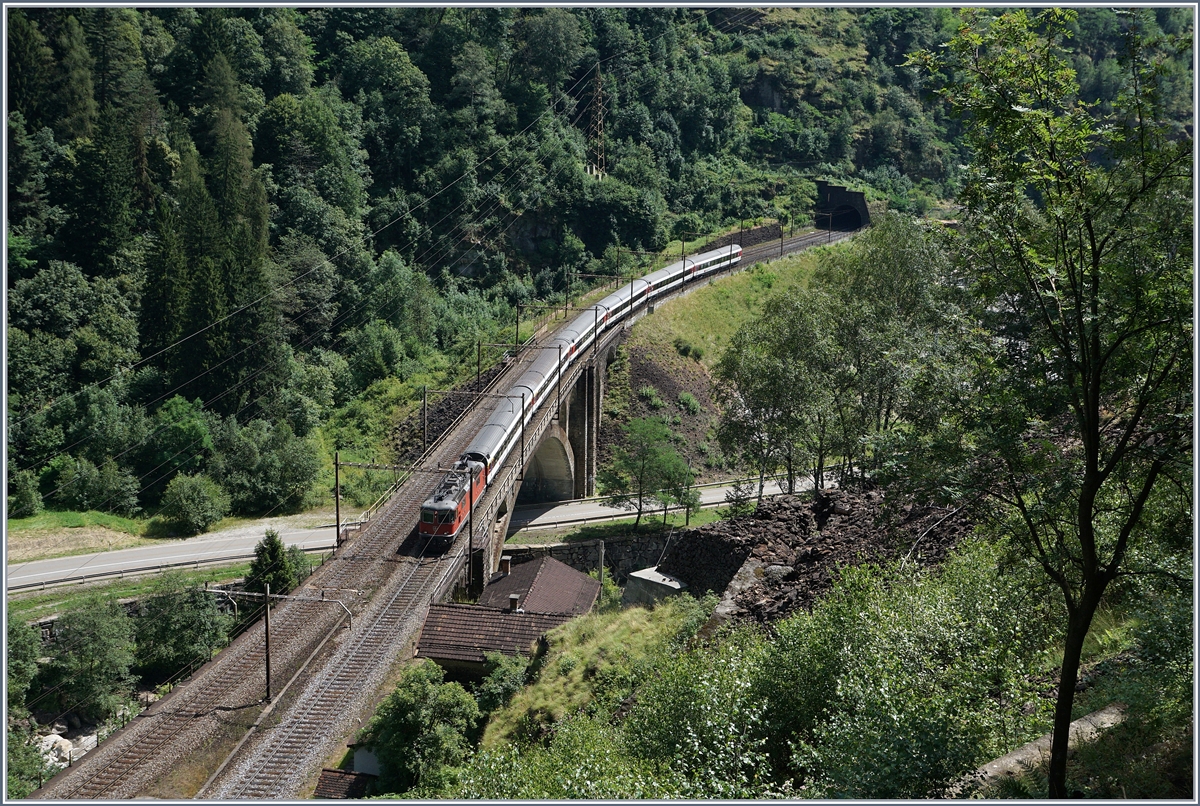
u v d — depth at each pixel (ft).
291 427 282.36
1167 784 51.85
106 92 363.97
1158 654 58.23
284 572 191.11
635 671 103.96
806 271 414.21
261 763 107.45
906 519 106.01
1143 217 55.47
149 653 181.98
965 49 57.93
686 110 529.04
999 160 58.34
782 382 181.06
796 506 134.21
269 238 353.92
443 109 450.71
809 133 553.64
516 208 431.02
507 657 123.65
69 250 316.40
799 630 79.77
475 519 179.73
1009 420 58.90
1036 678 70.38
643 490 253.24
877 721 61.05
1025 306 61.26
